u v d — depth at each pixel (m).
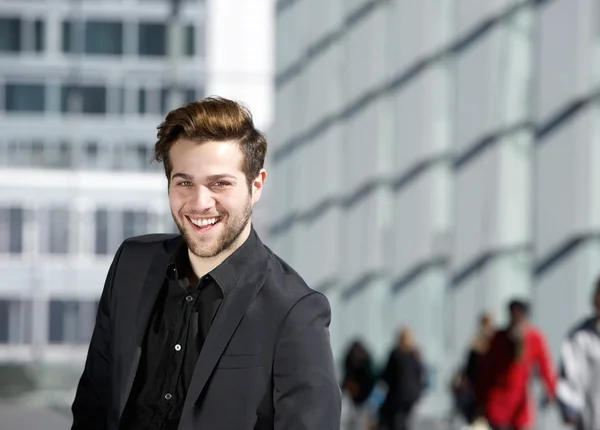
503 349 11.57
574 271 19.55
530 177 21.95
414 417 24.09
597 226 19.42
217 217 2.96
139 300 3.08
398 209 26.03
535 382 18.56
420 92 25.58
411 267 25.73
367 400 20.31
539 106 19.75
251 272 3.03
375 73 26.69
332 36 27.52
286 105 28.39
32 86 30.42
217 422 2.94
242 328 2.98
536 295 19.70
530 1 21.78
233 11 29.58
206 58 29.92
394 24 26.19
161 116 30.38
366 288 26.75
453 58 24.97
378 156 26.67
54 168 30.62
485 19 22.47
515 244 22.03
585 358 8.71
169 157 2.97
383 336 26.55
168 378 3.02
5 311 30.64
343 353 27.00
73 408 3.31
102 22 30.41
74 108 30.47
